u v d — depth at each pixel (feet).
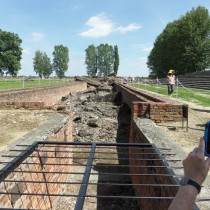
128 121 56.85
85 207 23.73
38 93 60.80
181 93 83.05
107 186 27.32
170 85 71.10
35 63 378.53
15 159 15.12
